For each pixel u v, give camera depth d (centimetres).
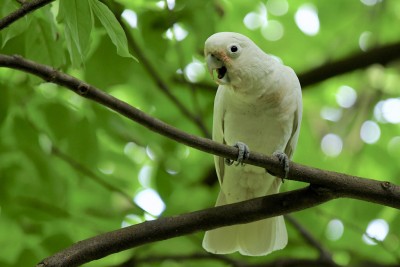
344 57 1502
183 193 1327
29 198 1144
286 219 1207
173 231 745
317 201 758
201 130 1231
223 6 1316
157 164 1286
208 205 1316
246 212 760
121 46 648
